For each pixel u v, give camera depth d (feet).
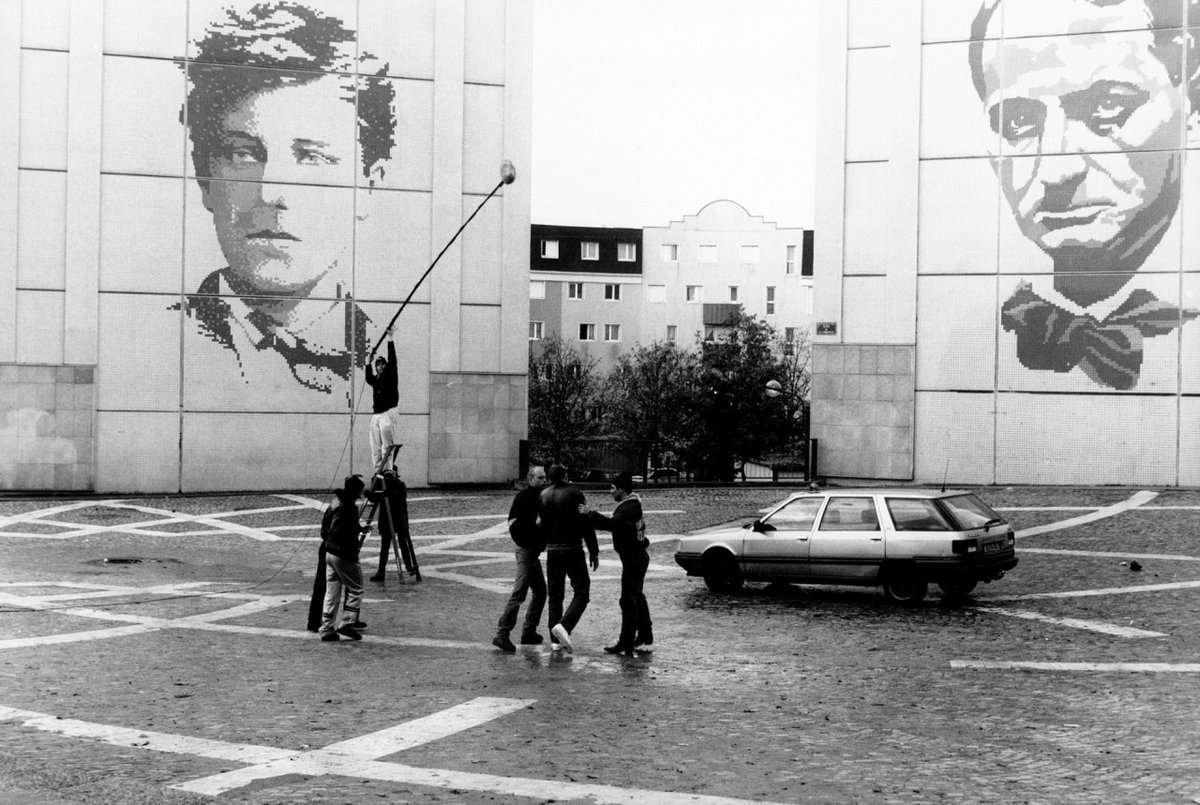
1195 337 101.35
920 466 107.55
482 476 115.34
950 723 33.50
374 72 113.91
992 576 56.34
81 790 27.25
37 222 109.50
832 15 109.91
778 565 58.34
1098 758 29.66
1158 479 102.22
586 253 282.36
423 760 29.68
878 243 108.68
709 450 161.38
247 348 111.96
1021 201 105.09
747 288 286.05
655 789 27.12
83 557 73.67
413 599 59.00
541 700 36.65
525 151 116.16
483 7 115.55
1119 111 102.73
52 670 41.19
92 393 109.81
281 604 56.59
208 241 111.45
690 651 45.19
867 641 47.09
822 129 110.22
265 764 29.37
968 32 106.42
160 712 35.06
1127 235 102.63
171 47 110.93
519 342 115.96
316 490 112.37
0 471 108.88
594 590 62.18
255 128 112.06
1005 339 105.60
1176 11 101.50
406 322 114.32
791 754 30.14
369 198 113.80
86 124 109.70
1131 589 58.85
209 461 111.45
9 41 108.88
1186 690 37.81
